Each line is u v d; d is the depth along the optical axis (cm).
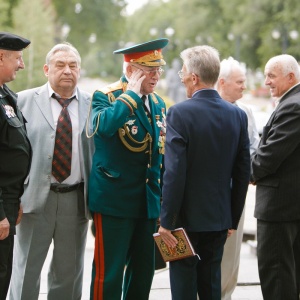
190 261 588
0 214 548
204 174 584
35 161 634
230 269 713
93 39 9194
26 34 4391
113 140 619
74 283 658
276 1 6425
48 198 639
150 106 638
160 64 619
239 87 713
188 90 608
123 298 660
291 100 630
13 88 3859
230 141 593
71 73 635
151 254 644
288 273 650
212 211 586
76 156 641
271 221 648
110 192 621
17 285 650
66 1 8225
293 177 639
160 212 589
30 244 641
